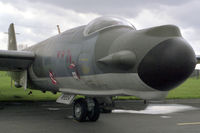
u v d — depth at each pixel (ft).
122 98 46.80
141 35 16.11
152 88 15.65
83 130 20.84
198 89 71.56
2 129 21.04
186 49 14.93
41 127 21.95
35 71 30.96
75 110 24.98
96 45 19.58
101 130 20.93
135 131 20.74
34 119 26.12
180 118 27.78
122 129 21.43
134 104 41.27
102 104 27.53
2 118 26.68
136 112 32.12
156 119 26.86
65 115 28.99
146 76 15.21
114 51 17.25
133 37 16.52
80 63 20.95
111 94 18.90
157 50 14.88
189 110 34.76
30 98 45.42
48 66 26.76
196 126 23.18
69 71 22.77
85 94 21.94
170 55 14.56
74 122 24.40
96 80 19.38
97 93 20.54
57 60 24.77
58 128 21.57
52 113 30.58
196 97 51.98
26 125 22.82
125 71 16.19
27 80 35.17
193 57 15.21
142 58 15.23
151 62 14.90
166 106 39.24
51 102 41.86
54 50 25.96
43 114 29.68
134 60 15.55
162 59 14.65
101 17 22.03
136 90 16.60
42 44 31.40
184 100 47.98
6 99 43.21
